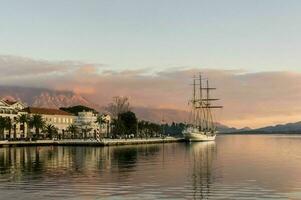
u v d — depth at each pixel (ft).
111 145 642.63
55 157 367.86
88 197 154.40
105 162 309.01
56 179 201.87
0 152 454.81
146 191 167.32
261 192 166.40
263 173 231.30
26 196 155.43
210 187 177.88
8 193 161.48
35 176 214.48
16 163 300.20
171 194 161.27
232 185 184.14
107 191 166.91
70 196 155.94
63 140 650.02
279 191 168.55
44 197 153.89
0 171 240.94
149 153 437.99
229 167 268.82
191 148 574.97
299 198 154.92
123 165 282.77
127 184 185.26
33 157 368.07
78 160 331.16
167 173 230.27
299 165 284.82
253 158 360.48
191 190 170.19
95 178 205.98
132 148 565.53
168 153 439.63
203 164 292.61
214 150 515.91
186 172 236.22
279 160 335.88
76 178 205.87
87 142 622.13
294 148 582.35
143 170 246.88
